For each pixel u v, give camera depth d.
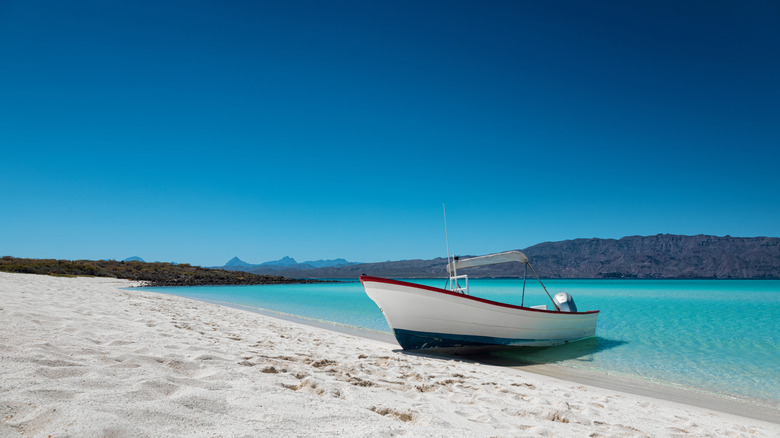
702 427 5.48
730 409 7.22
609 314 24.14
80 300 13.15
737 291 59.97
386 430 3.10
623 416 5.49
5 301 9.26
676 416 6.08
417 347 11.09
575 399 6.32
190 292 41.62
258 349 6.93
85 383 3.32
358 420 3.27
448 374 7.10
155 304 16.27
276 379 4.51
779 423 6.48
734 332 16.55
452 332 10.98
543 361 11.06
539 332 12.31
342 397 4.11
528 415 4.75
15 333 5.16
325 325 16.39
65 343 4.98
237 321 12.78
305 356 6.78
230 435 2.62
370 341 12.34
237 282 67.88
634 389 8.38
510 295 45.94
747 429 5.68
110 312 9.99
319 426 3.02
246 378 4.30
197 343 6.50
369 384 5.18
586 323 14.36
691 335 15.73
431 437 3.17
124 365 4.22
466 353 11.64
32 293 13.97
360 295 39.72
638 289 71.19
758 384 9.02
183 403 3.09
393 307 10.66
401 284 10.38
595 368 10.30
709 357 11.71
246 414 3.09
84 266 52.31
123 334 6.44
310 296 37.59
